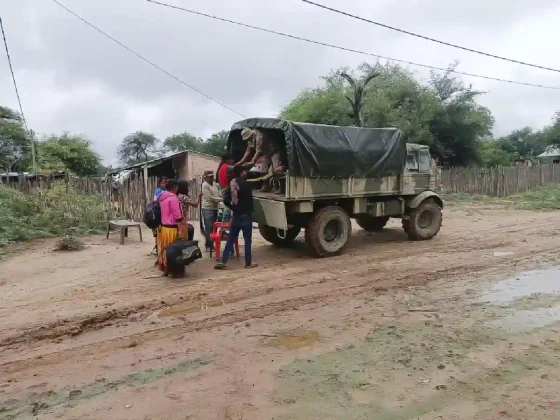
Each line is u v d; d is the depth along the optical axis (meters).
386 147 9.75
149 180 14.26
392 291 6.68
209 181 8.92
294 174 8.37
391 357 4.46
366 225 12.09
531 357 4.44
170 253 7.27
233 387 3.91
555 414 3.44
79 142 38.53
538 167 27.02
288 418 3.43
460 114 30.08
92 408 3.62
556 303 6.08
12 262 8.74
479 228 12.84
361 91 27.39
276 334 5.09
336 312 5.79
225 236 8.71
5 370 4.29
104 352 4.66
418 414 3.47
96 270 8.02
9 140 33.28
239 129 9.81
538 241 10.55
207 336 5.05
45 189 13.32
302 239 10.98
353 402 3.65
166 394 3.81
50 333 5.11
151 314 5.75
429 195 10.61
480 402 3.63
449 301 6.20
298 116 34.28
